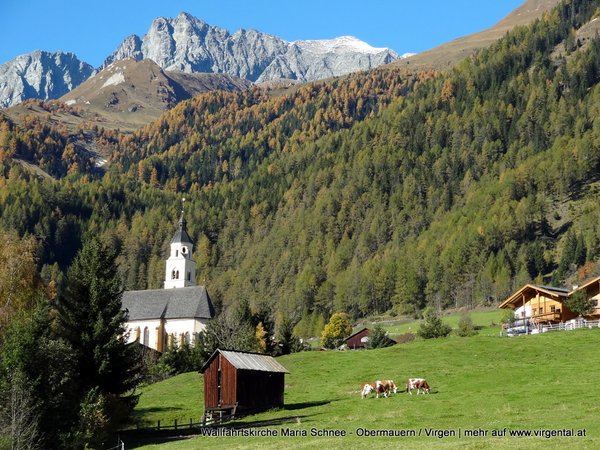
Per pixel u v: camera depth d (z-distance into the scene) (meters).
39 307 62.78
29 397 51.31
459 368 83.12
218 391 70.81
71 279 68.56
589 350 84.75
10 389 51.22
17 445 47.78
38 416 51.69
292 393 81.19
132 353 68.19
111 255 70.62
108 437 61.31
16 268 81.06
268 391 73.12
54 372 56.31
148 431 63.38
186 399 85.56
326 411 66.56
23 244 84.81
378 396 71.12
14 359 54.31
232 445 51.94
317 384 84.88
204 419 66.94
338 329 181.88
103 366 64.94
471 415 56.38
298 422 61.09
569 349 86.62
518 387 67.81
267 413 69.75
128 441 60.91
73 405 57.06
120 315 68.94
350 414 63.56
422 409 61.56
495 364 82.88
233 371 70.19
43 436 52.94
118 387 67.12
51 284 85.06
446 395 68.12
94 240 70.62
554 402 58.22
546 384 67.75
